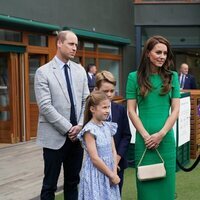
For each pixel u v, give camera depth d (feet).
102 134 11.46
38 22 33.32
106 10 45.50
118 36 48.29
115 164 11.77
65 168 14.17
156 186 12.46
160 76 12.45
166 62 12.51
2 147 29.68
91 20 42.47
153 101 12.41
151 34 53.52
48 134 13.30
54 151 13.30
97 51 44.91
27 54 32.17
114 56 48.44
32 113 33.17
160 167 12.28
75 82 13.66
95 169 11.44
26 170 22.62
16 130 31.55
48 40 34.65
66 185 14.29
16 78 31.53
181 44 53.67
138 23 52.70
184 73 38.06
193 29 53.57
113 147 11.91
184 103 23.02
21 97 31.96
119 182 12.00
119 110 12.66
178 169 21.97
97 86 12.22
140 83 12.42
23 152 27.73
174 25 53.01
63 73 13.52
